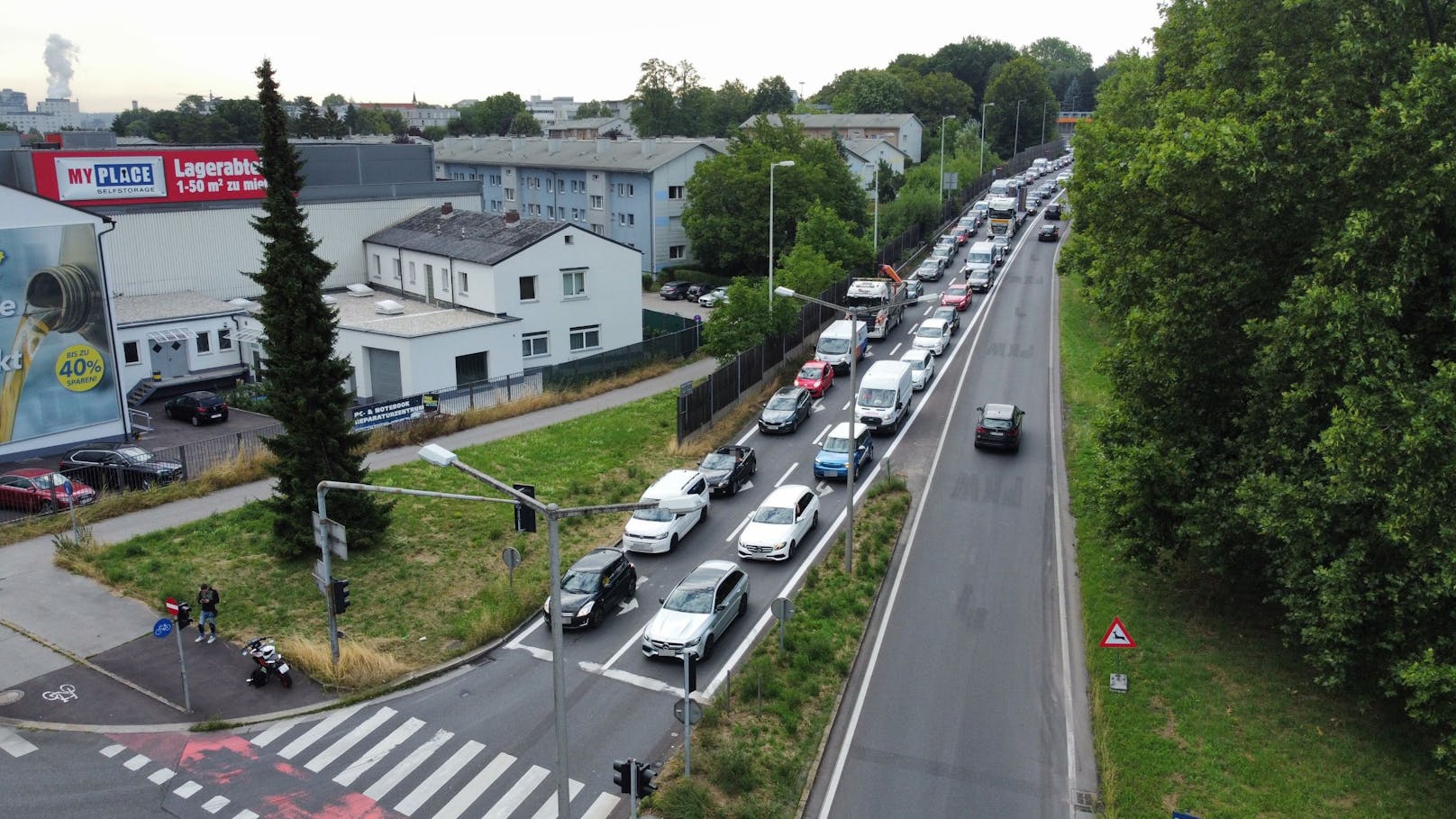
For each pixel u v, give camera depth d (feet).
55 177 160.04
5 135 173.37
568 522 105.60
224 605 84.64
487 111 579.89
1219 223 73.97
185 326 162.61
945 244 270.67
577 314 182.19
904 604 86.89
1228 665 72.84
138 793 60.29
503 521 105.50
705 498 107.55
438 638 80.43
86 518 102.78
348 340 158.10
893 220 289.12
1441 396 54.03
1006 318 200.03
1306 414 64.69
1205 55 109.50
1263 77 72.18
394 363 155.74
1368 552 59.82
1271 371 66.23
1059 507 108.47
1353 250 60.54
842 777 63.26
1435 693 54.24
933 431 135.85
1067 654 78.43
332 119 451.53
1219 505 71.51
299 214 88.63
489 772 62.80
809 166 247.09
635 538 97.19
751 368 154.51
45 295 125.18
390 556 95.71
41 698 70.44
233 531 100.42
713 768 62.23
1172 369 75.97
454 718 69.21
